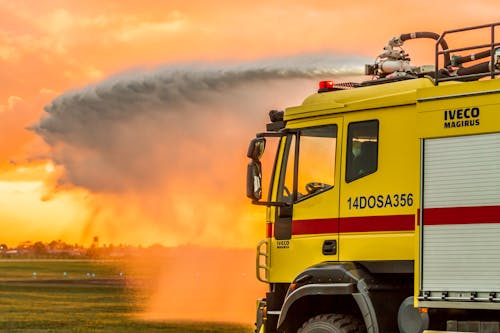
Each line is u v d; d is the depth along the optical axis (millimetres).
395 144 9195
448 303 8234
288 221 10086
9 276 79000
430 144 8523
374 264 9219
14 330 31797
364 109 9508
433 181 8461
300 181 10016
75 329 33062
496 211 8047
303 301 9914
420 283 8445
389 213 9133
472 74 9305
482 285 8070
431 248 8414
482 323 8234
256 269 10320
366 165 9398
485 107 8211
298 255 9938
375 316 9102
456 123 8375
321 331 9609
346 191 9539
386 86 9539
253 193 9797
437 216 8406
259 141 9789
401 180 9086
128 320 37812
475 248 8141
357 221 9406
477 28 8656
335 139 9734
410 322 8906
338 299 9977
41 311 42156
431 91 8562
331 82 10148
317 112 9930
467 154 8289
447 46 10289
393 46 10523
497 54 8523
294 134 10164
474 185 8203
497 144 8109
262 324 10406
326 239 9664
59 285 63125
